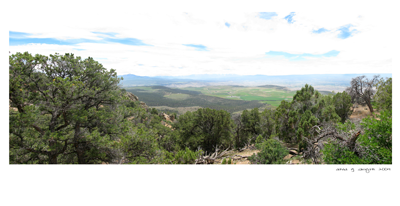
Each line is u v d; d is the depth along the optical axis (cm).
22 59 906
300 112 1636
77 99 952
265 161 919
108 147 945
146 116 3061
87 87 1049
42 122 906
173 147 2123
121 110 1293
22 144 798
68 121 988
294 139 1422
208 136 1916
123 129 1170
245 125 2159
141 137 1027
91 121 1084
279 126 1488
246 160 1204
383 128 669
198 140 1836
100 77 1164
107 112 1151
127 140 990
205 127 2025
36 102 854
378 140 692
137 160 963
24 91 859
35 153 870
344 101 1880
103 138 946
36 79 939
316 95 1708
